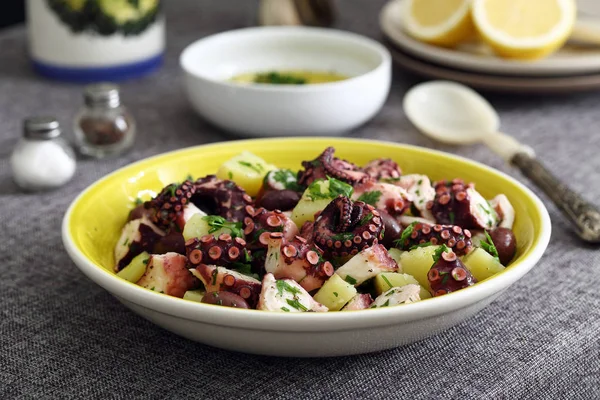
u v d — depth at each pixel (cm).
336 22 106
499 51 85
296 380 55
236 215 59
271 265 55
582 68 84
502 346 57
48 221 69
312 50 87
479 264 56
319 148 67
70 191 73
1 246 66
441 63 86
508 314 59
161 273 56
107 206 62
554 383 55
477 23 85
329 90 76
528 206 60
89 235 60
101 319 59
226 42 86
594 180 74
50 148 73
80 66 90
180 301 51
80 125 78
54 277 63
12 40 103
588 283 62
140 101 88
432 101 81
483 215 60
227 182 60
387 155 67
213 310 51
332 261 57
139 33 91
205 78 77
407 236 58
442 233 57
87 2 88
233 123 78
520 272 54
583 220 66
